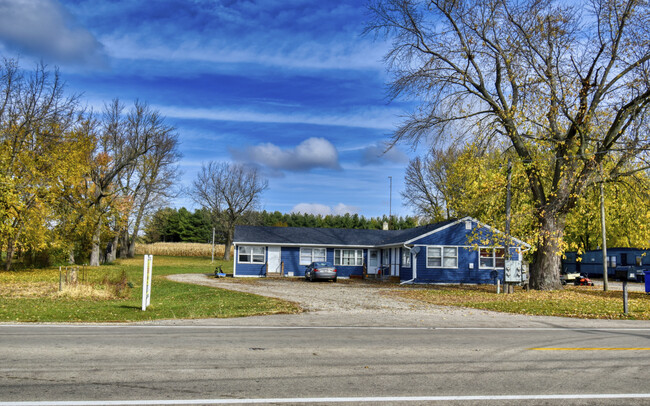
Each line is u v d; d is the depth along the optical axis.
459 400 5.66
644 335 11.07
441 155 51.59
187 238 114.69
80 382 6.21
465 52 24.66
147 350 8.41
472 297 22.23
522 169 25.20
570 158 23.11
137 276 37.56
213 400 5.54
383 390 6.05
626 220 28.88
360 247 44.06
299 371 7.00
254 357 7.95
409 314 15.02
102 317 13.60
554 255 26.55
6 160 36.66
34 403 5.32
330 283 34.56
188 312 15.17
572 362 7.84
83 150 45.50
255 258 42.69
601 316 15.17
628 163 24.42
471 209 28.77
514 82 24.08
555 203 24.17
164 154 60.56
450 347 9.10
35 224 38.72
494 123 24.70
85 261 52.72
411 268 36.09
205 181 76.31
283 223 111.81
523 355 8.39
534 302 19.48
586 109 22.38
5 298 19.16
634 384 6.46
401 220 105.69
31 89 37.69
